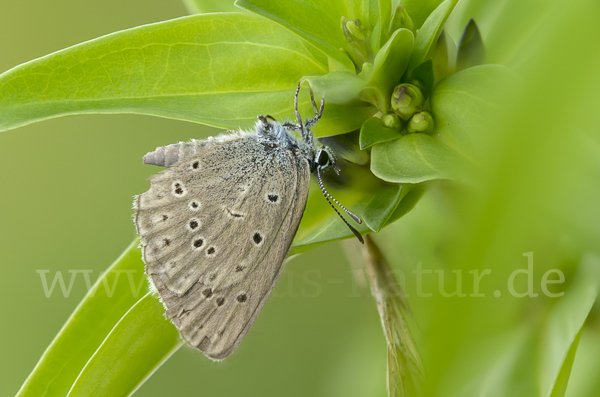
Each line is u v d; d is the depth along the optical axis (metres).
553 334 0.15
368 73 0.15
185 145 0.16
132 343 0.16
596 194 0.14
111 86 0.16
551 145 0.08
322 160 0.16
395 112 0.15
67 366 0.16
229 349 0.16
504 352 0.15
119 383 0.16
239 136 0.16
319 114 0.16
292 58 0.16
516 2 0.16
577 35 0.08
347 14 0.15
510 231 0.09
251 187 0.16
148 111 0.16
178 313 0.16
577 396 0.15
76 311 0.16
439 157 0.15
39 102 0.15
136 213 0.16
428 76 0.15
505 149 0.08
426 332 0.10
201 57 0.16
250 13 0.16
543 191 0.08
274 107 0.16
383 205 0.15
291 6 0.15
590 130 0.12
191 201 0.16
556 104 0.08
